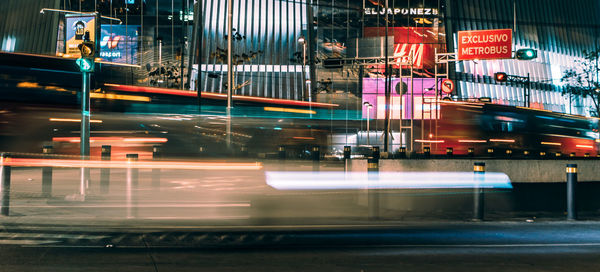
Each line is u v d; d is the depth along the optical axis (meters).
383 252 7.24
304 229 9.30
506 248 7.60
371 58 50.09
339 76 71.50
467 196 12.65
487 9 89.62
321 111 56.22
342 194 15.35
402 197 12.73
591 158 15.09
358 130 69.31
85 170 13.86
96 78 29.05
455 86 79.88
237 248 7.48
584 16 108.06
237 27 88.75
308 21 86.19
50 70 26.62
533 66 94.50
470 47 37.44
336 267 6.30
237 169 25.61
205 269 6.12
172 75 77.56
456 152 38.91
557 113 41.84
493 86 86.38
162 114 32.53
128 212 11.27
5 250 7.20
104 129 29.62
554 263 6.60
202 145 34.50
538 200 12.78
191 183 19.03
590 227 9.73
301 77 85.06
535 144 39.31
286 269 6.16
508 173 13.12
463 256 7.00
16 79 25.91
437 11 75.75
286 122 42.38
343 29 75.75
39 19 87.69
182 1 82.31
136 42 80.50
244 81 84.31
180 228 9.30
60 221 10.00
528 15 96.50
